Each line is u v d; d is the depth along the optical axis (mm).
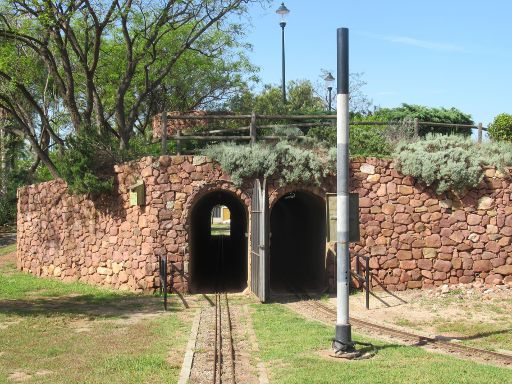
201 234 25750
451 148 16469
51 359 9602
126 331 11836
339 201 9719
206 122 21766
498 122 22234
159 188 16281
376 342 10516
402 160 16484
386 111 27016
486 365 8945
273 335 11188
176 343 10719
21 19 21922
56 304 15180
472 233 16562
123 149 18891
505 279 16469
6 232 33562
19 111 26391
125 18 22453
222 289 17703
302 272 21750
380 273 16375
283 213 26266
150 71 29500
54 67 22516
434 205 16562
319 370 8547
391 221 16484
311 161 16219
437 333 11602
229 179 16328
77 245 19156
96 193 18016
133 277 16828
